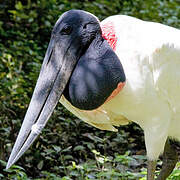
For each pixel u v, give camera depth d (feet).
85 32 25.52
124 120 28.32
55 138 37.99
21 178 30.35
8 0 54.29
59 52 25.57
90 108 25.75
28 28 51.90
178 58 26.40
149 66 26.08
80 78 25.36
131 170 35.12
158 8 61.11
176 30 27.32
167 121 27.07
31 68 45.39
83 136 39.37
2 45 47.19
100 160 31.81
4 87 40.29
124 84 25.75
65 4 52.49
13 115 39.11
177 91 26.84
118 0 57.11
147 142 27.37
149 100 26.37
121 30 26.50
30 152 36.70
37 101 25.57
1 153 35.50
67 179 29.86
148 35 26.27
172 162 29.45
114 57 25.50
